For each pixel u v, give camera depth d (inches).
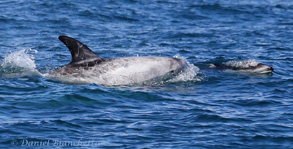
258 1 6008.9
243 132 1871.3
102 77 2605.8
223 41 4003.4
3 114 1980.8
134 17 4918.8
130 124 1931.6
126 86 2539.4
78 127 1877.5
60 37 2637.8
